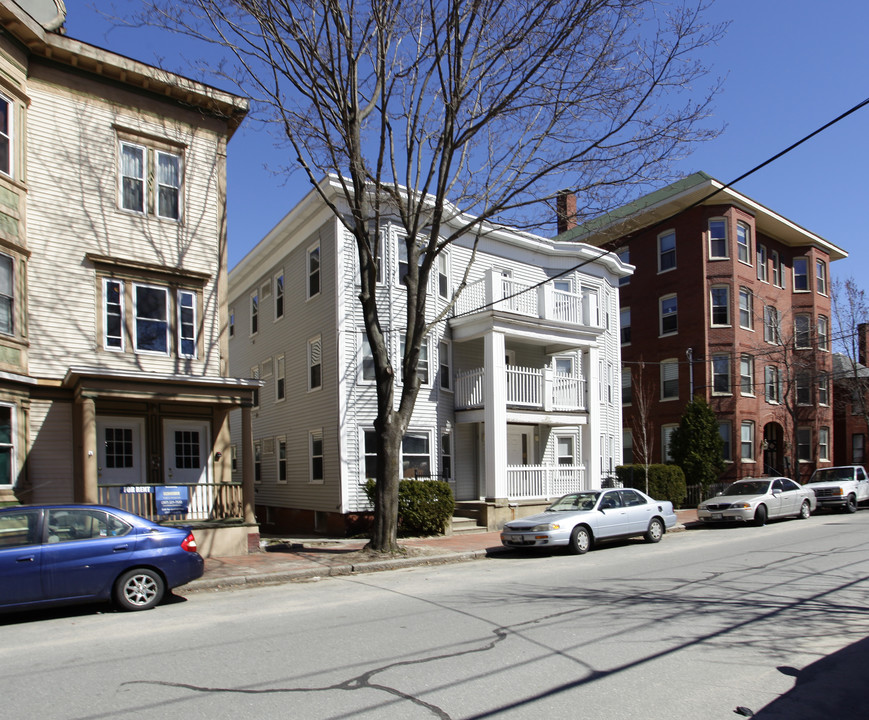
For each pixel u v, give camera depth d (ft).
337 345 66.39
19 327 45.62
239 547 48.44
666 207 107.34
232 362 96.43
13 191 46.11
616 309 96.48
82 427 44.47
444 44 43.32
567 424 76.28
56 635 26.58
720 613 28.22
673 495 87.04
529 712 17.34
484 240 79.25
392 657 22.36
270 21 44.09
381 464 48.49
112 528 31.32
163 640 25.31
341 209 67.72
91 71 50.78
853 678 19.88
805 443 118.62
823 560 42.45
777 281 119.34
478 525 65.92
